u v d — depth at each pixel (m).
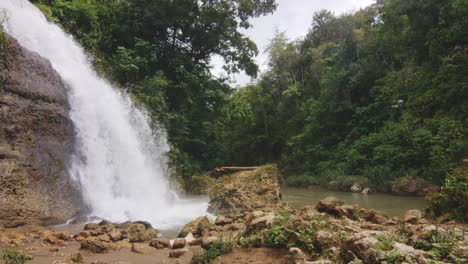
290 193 18.14
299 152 31.00
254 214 6.59
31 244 5.29
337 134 28.64
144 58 18.45
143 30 21.45
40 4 14.34
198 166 20.58
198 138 23.33
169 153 16.80
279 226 4.74
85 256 4.71
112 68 16.70
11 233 5.93
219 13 23.38
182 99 22.00
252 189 10.00
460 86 18.41
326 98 29.72
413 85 22.81
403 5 24.89
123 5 20.64
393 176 18.56
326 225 5.47
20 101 8.02
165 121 17.66
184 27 23.67
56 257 4.58
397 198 14.71
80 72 12.62
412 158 18.59
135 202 10.51
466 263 3.55
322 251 4.01
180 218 8.67
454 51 19.97
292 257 3.84
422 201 13.34
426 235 4.52
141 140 14.40
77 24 16.95
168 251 5.05
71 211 7.87
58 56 11.96
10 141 7.46
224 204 9.45
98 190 9.58
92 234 5.95
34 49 10.79
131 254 4.85
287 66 41.62
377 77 27.78
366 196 15.84
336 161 25.17
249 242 4.71
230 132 38.75
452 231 4.61
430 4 23.69
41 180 7.63
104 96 12.62
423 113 20.34
